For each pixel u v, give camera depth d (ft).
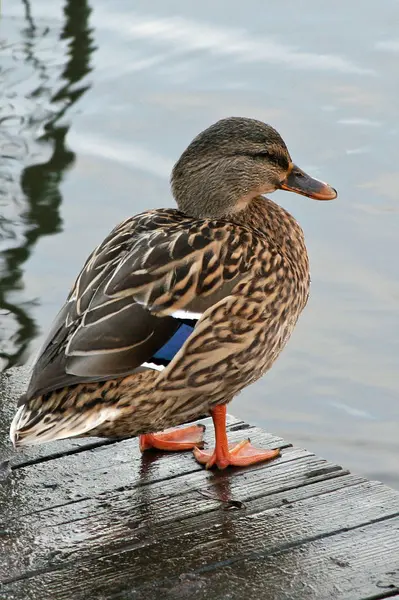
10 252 52.11
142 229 29.99
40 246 52.49
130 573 25.64
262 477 29.53
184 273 28.53
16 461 30.22
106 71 62.18
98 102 59.98
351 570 25.55
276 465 30.12
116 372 27.02
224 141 32.30
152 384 27.94
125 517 27.78
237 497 28.55
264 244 30.32
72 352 26.66
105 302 27.58
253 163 32.48
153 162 55.47
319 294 48.67
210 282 28.78
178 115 57.82
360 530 27.02
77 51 63.98
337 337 47.19
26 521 27.66
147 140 56.80
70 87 61.41
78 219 53.47
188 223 30.07
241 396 45.24
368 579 25.22
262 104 57.77
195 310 28.55
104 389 27.40
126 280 27.94
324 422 43.60
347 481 29.14
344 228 51.44
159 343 27.89
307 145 54.90
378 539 26.66
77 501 28.45
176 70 61.11
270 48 61.82
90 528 27.35
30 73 62.75
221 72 60.54
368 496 28.40
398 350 46.50
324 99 57.77
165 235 29.22
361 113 56.75
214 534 27.02
